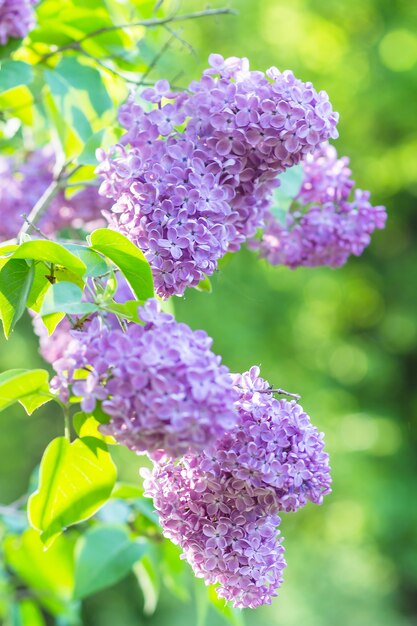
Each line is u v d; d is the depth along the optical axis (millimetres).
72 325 1126
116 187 1167
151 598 1528
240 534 1104
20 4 1378
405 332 5301
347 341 5262
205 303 4578
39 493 1128
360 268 5340
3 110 1585
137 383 1018
